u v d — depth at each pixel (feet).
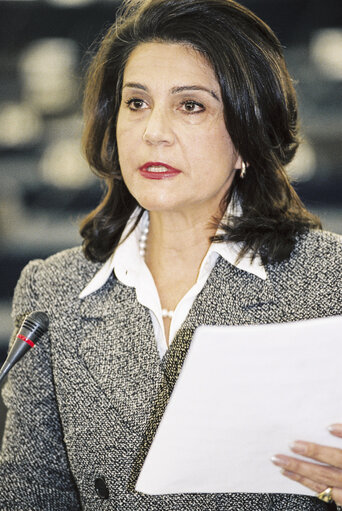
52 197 26.81
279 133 9.31
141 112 9.03
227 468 7.45
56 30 26.11
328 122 25.30
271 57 9.02
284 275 8.92
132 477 8.82
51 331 9.72
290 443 7.22
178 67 8.68
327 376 6.68
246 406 6.84
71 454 9.34
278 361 6.55
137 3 9.41
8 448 9.84
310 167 25.32
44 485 9.70
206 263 9.29
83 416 9.23
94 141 10.18
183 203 8.93
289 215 9.52
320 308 8.57
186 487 7.61
